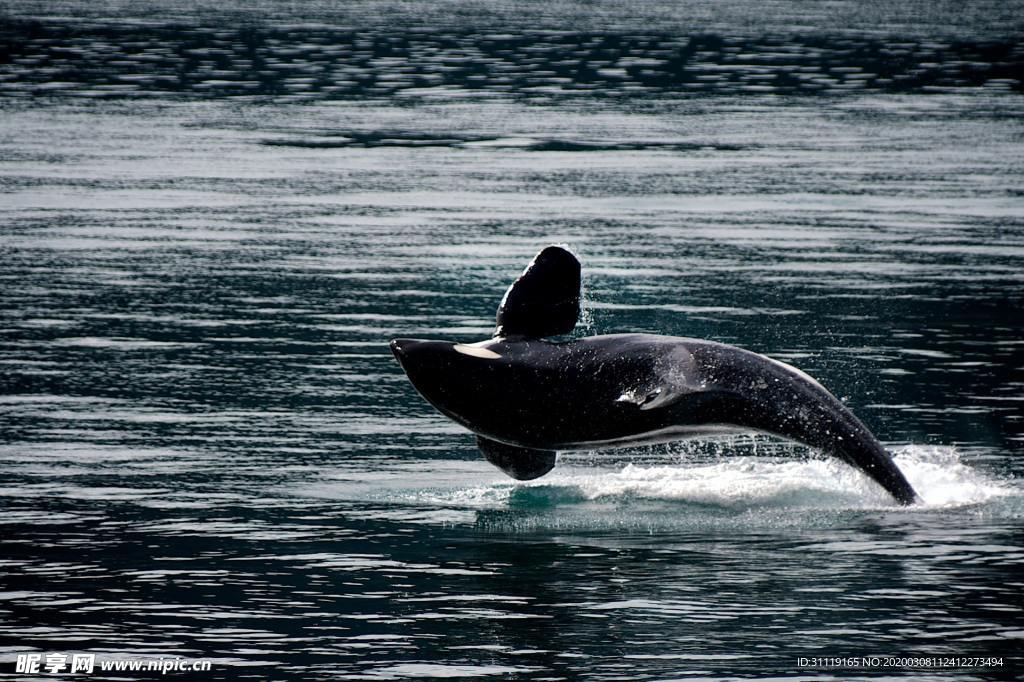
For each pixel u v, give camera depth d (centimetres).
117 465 5216
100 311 7806
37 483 4984
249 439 5588
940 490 4862
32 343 7100
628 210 11069
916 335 7375
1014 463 5231
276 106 17325
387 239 9900
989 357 6931
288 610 3791
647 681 3347
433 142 14562
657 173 12812
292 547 4309
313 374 6619
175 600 3859
